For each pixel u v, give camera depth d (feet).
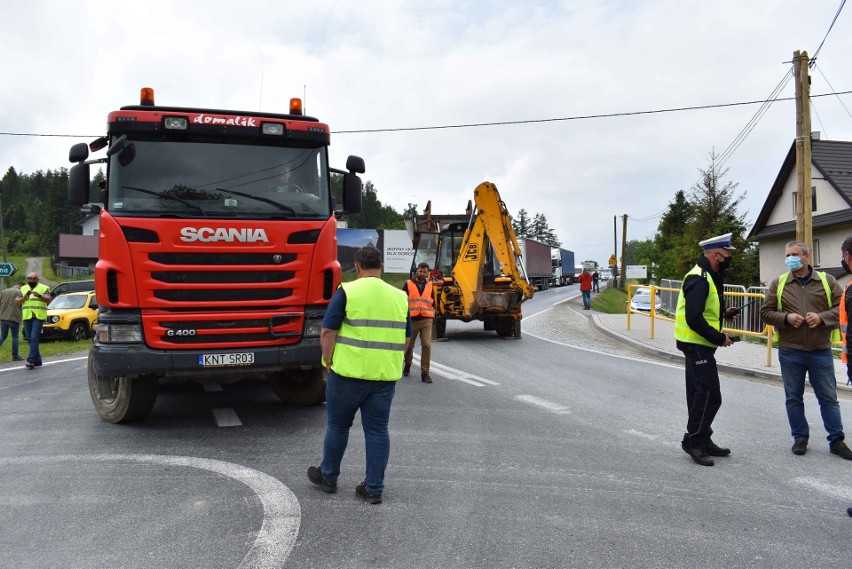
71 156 22.52
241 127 22.54
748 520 14.62
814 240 99.50
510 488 16.55
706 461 18.79
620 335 57.67
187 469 17.79
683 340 19.61
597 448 20.44
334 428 15.76
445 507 15.15
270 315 21.26
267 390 30.01
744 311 55.16
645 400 28.48
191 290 20.59
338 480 17.07
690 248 148.15
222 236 20.83
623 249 191.93
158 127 21.68
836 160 98.78
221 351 20.75
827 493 16.51
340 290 15.48
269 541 13.09
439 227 59.26
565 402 27.81
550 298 136.98
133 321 20.20
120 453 19.39
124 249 20.11
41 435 21.65
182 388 30.55
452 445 20.56
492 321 61.16
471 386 31.73
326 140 23.61
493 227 53.72
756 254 135.03
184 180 21.76
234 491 16.05
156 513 14.57
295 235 21.67
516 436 21.80
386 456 15.47
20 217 447.42
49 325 62.49
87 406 26.78
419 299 32.99
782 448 20.85
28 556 12.41
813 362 20.33
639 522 14.40
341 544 13.03
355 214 25.27
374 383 15.31
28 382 34.12
